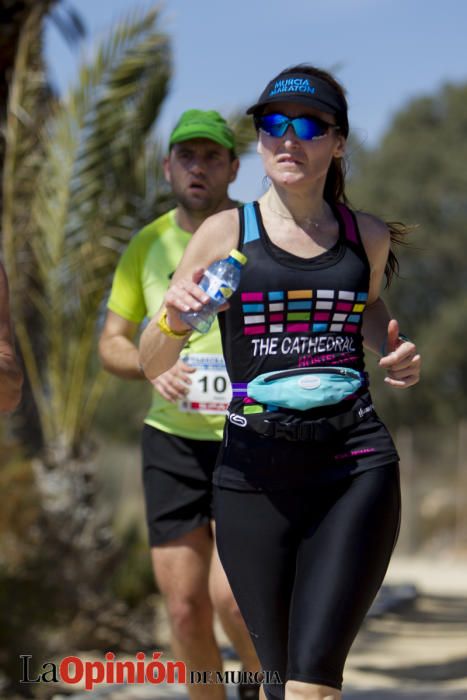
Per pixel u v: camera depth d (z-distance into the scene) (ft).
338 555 26.45
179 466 39.04
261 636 27.71
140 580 97.50
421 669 79.51
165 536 39.04
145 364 28.76
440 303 335.06
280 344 27.35
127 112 80.53
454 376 322.96
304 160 27.35
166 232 40.60
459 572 192.34
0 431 78.33
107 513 91.91
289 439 27.14
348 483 27.27
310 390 27.02
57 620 78.48
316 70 28.43
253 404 27.55
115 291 41.55
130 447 218.18
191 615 38.75
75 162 80.07
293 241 27.61
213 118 39.93
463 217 335.26
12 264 82.28
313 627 25.99
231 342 27.84
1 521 75.51
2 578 72.90
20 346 88.43
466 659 83.30
